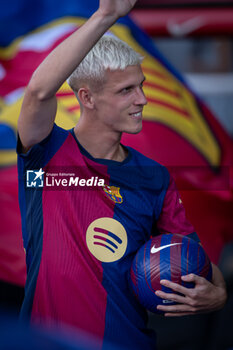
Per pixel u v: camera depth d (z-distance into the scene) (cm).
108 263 402
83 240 399
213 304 415
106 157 425
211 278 416
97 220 405
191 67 1962
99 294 396
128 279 411
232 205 842
